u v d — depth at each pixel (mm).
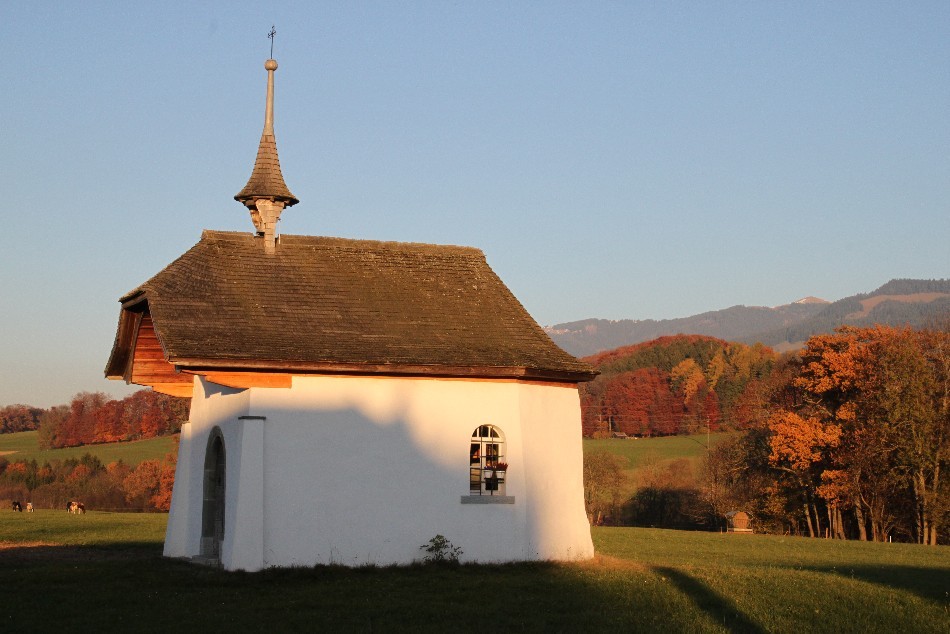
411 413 21125
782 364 61188
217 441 21844
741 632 14695
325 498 20156
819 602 17266
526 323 24000
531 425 22297
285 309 21922
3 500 71000
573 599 17031
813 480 50375
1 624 14203
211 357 19438
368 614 15359
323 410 20422
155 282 21562
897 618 15992
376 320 22344
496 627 14641
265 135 24328
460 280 24781
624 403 90438
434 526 20953
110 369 25703
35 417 113125
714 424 84688
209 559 21016
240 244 23672
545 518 22250
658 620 15398
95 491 73125
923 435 45969
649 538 33156
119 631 13906
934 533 46844
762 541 32781
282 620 14758
